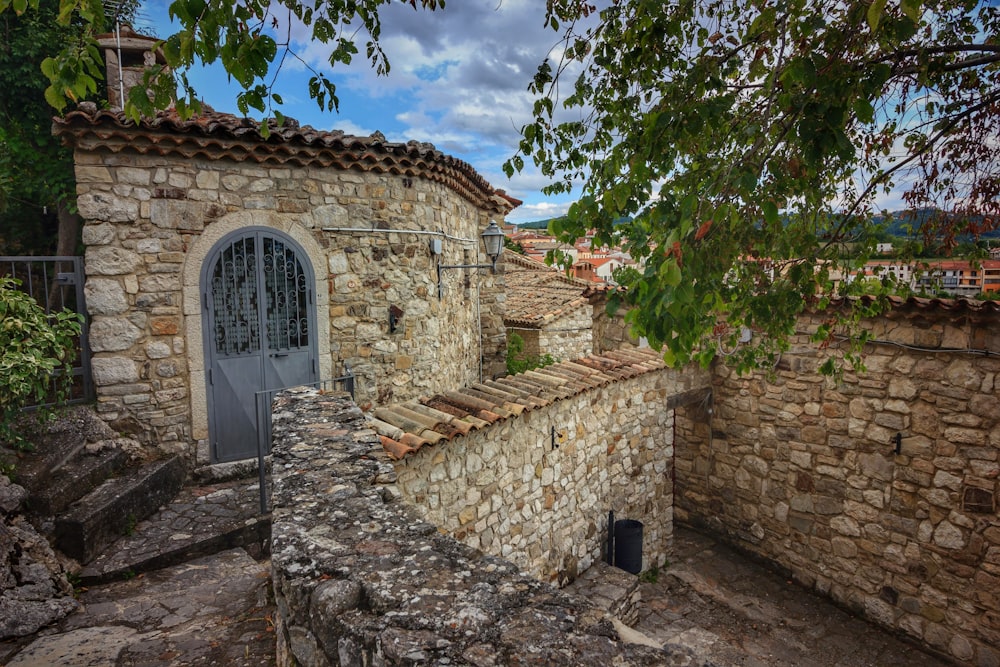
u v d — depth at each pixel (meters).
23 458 4.29
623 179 2.79
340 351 6.07
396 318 6.38
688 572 6.95
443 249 7.17
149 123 4.90
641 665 1.17
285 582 1.65
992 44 2.78
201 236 5.36
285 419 3.51
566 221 2.96
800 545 6.76
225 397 5.56
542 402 4.91
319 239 5.87
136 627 3.17
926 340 5.59
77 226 6.92
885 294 4.26
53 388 5.18
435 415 4.33
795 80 2.35
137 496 4.48
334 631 1.43
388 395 6.39
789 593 6.64
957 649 5.48
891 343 5.83
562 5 3.08
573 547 5.66
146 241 5.18
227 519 4.56
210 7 1.88
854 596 6.25
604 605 5.26
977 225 3.85
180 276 5.31
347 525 1.97
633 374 6.25
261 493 4.61
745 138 2.76
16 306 4.04
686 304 2.28
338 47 2.74
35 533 3.64
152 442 5.29
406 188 6.42
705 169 2.89
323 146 5.61
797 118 2.50
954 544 5.50
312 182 5.80
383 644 1.26
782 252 3.75
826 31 2.55
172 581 3.78
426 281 6.74
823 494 6.54
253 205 5.54
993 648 5.27
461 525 4.29
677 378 7.16
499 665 1.18
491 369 9.62
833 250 3.75
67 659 2.78
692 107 2.56
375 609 1.44
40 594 3.32
